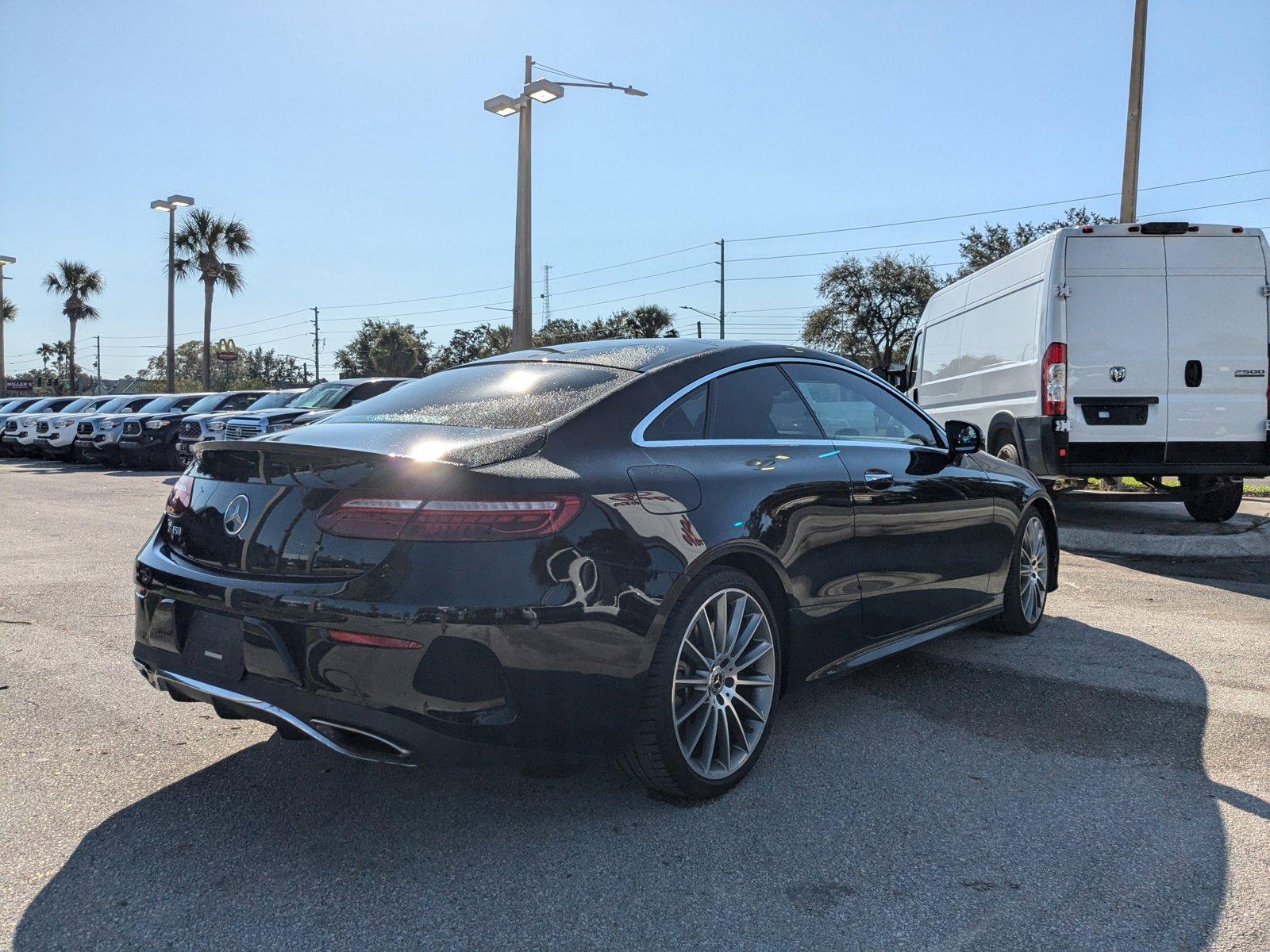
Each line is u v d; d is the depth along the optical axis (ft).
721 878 7.99
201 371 322.14
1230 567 22.20
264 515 8.72
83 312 168.35
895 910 7.50
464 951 6.97
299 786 9.89
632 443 9.36
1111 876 7.98
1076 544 24.94
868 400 12.91
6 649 14.99
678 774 9.16
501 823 9.03
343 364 190.08
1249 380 24.97
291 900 7.65
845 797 9.60
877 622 11.91
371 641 7.86
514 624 7.95
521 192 53.72
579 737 8.44
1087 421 24.82
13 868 8.16
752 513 9.88
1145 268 24.89
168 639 9.30
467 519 7.96
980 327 30.27
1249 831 8.75
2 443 73.20
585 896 7.72
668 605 8.84
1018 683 13.25
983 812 9.21
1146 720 11.75
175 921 7.35
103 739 11.22
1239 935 7.09
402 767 10.39
